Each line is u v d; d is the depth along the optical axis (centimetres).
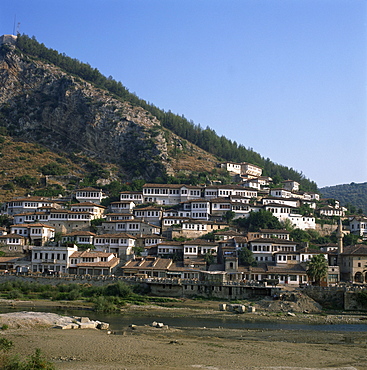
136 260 16088
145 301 13075
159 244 16812
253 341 8438
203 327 9800
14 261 16800
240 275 14775
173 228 18575
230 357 7138
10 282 14762
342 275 15150
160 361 6756
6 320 9044
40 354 6762
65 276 15050
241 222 19625
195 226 18700
